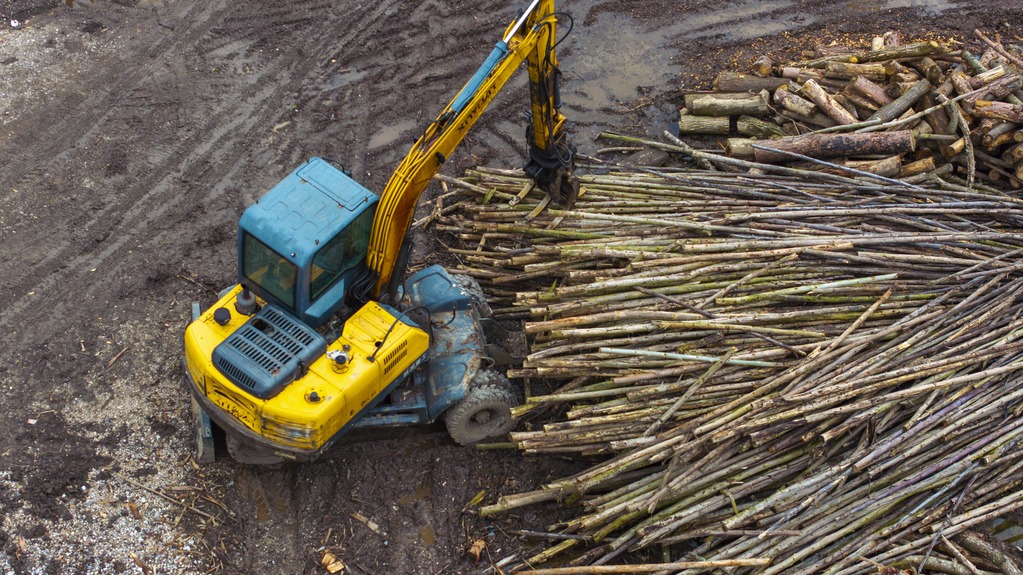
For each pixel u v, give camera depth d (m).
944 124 13.90
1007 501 9.66
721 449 9.72
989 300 10.97
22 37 16.28
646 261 11.23
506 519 10.33
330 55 16.61
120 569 9.64
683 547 9.92
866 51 15.92
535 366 10.52
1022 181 13.47
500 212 12.66
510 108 15.84
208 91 15.71
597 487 10.16
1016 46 16.98
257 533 10.16
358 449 10.98
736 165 13.98
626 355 10.30
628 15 17.84
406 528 10.25
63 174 14.09
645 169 13.16
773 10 18.03
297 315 9.57
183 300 12.56
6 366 11.58
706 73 16.55
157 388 11.44
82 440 10.80
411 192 9.75
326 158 14.75
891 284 11.04
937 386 10.04
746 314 10.61
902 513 9.68
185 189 14.08
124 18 16.95
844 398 9.94
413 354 10.00
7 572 9.49
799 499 9.49
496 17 17.66
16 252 12.97
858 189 12.80
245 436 9.40
